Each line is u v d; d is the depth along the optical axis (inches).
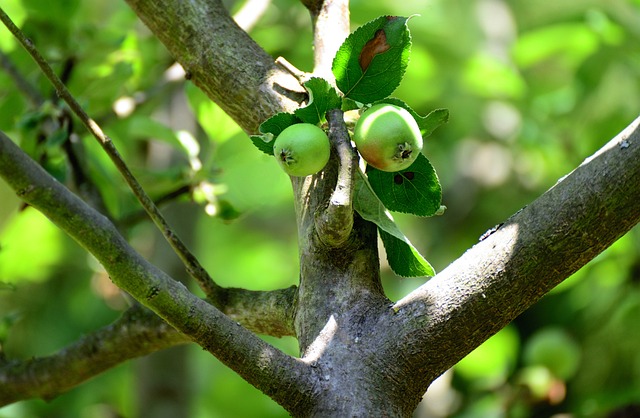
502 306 51.7
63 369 60.6
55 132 64.3
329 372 51.8
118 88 70.9
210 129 67.4
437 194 53.7
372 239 53.8
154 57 78.7
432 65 96.0
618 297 82.9
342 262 53.3
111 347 59.5
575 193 51.2
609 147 51.2
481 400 92.1
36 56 53.5
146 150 89.4
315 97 52.4
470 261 52.1
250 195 70.9
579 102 94.9
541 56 99.9
